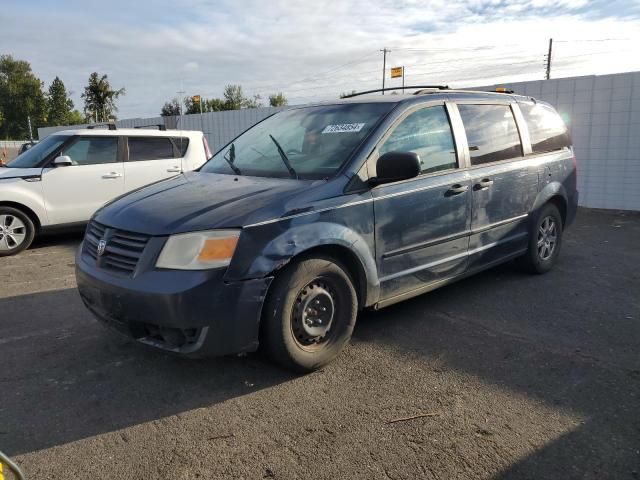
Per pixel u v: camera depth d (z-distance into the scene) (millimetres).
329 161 3828
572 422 2928
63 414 3041
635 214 9734
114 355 3799
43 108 102375
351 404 3125
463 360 3695
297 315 3355
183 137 8789
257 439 2789
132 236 3254
